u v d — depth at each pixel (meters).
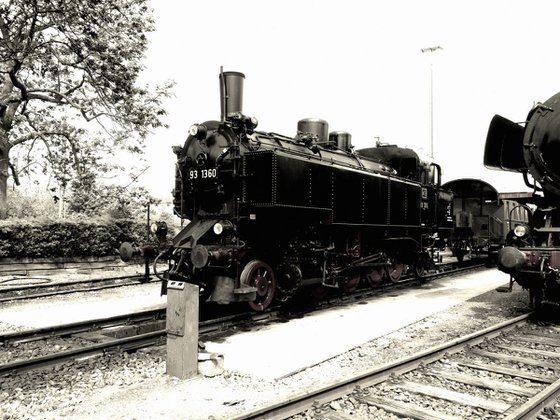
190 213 8.95
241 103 8.78
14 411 4.35
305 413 4.14
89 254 16.03
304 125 10.68
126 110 16.91
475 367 5.43
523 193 18.83
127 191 18.44
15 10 14.79
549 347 6.41
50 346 6.55
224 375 5.33
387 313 8.90
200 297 8.45
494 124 8.04
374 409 4.26
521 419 3.91
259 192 7.68
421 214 12.69
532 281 7.80
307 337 7.08
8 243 13.95
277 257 8.50
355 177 9.86
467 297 10.77
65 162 18.05
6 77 16.17
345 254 9.75
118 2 16.00
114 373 5.36
